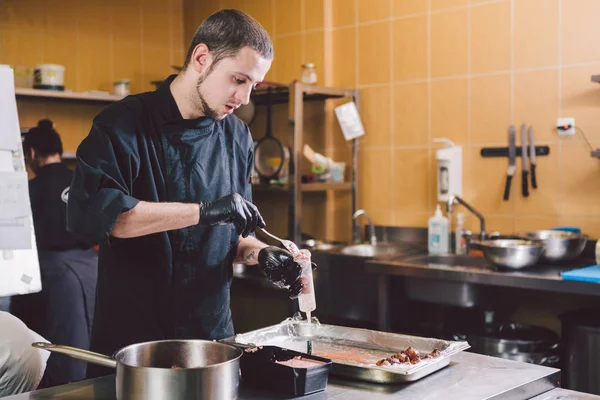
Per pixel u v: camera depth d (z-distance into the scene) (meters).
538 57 3.55
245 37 1.88
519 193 3.64
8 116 1.87
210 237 2.07
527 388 1.65
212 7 4.96
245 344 1.71
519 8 3.60
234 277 4.05
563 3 3.45
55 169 3.73
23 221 1.83
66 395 1.55
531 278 2.92
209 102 1.96
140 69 4.93
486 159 3.75
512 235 3.51
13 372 2.20
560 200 3.51
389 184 4.16
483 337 3.14
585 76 3.40
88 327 3.66
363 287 3.61
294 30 4.52
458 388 1.60
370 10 4.19
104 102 4.60
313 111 4.48
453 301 3.28
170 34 5.09
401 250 3.88
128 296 2.01
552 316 3.54
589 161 3.41
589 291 2.78
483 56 3.74
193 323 2.06
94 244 3.92
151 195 2.00
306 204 4.53
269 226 4.74
